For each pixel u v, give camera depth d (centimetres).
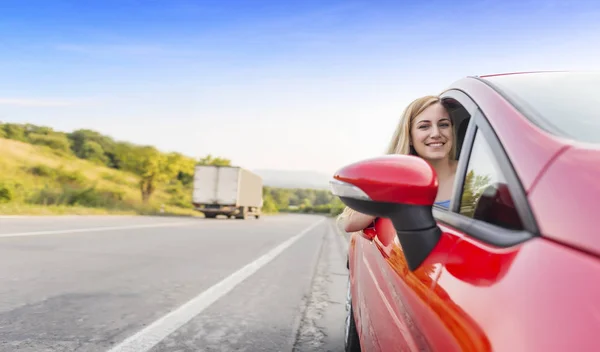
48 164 4988
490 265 93
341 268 797
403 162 112
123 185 5516
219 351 313
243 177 3519
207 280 584
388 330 152
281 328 383
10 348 293
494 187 112
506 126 122
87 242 920
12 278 515
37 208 2270
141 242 998
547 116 119
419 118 205
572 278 76
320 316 433
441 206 170
